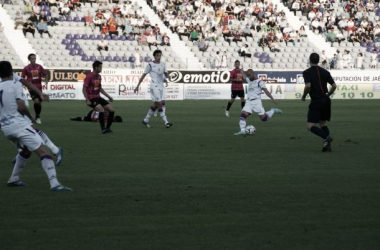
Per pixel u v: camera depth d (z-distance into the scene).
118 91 95.44
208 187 23.52
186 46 111.62
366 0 127.75
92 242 16.03
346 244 15.88
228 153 33.62
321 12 124.00
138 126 51.03
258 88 44.56
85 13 109.88
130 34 109.38
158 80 49.53
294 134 44.09
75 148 35.75
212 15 116.94
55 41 103.62
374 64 115.62
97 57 103.38
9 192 22.47
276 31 118.31
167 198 21.42
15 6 106.44
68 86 92.69
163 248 15.52
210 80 100.69
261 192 22.52
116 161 30.53
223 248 15.52
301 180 25.02
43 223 17.95
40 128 48.69
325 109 33.75
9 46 99.88
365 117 61.69
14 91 21.94
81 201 20.92
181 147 36.38
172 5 116.50
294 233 16.88
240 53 112.56
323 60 110.81
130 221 18.19
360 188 23.30
